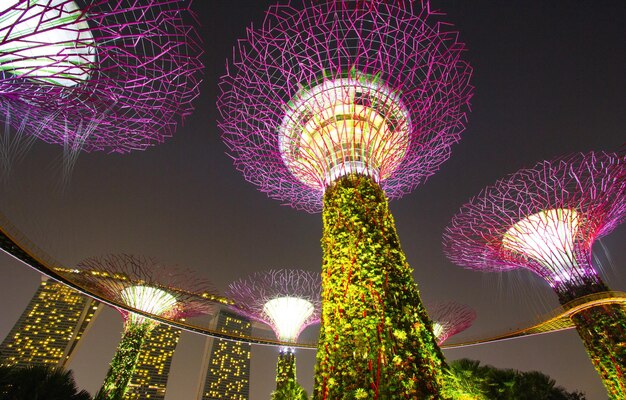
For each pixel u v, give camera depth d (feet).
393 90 33.19
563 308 52.75
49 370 44.29
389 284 27.25
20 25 22.41
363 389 22.58
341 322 26.22
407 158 41.88
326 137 37.22
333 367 24.80
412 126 36.81
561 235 54.75
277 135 40.40
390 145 37.52
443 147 41.27
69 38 24.66
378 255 28.66
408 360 23.73
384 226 31.04
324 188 36.81
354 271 27.89
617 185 49.11
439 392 23.39
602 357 47.11
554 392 55.83
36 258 52.24
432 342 26.16
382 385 22.68
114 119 26.81
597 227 53.36
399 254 29.99
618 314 47.80
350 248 29.19
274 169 43.68
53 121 25.94
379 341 24.43
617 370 45.27
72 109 25.08
